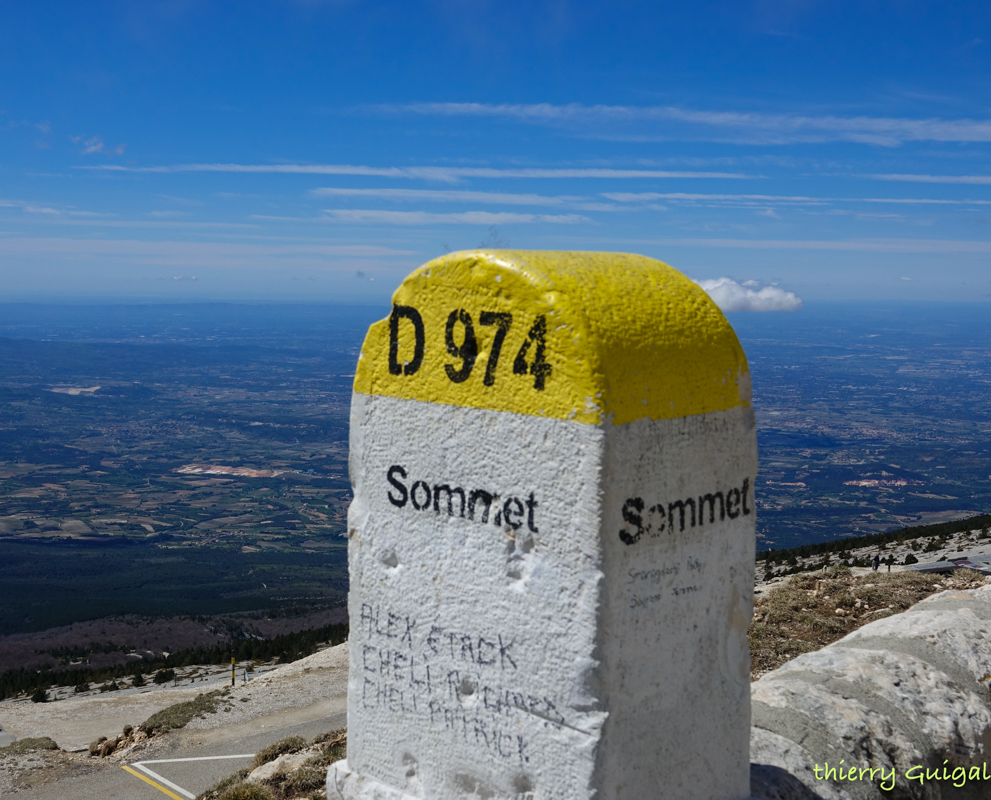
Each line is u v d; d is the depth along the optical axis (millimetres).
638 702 2377
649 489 2322
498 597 2480
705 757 2615
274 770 10820
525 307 2322
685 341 2430
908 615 4762
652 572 2365
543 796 2424
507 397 2389
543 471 2322
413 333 2633
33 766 15992
